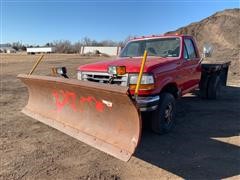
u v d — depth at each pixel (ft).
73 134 16.49
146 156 16.03
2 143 17.88
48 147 17.28
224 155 16.10
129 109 13.29
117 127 14.38
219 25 191.31
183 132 20.02
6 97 32.78
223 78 35.29
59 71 21.24
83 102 16.33
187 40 23.09
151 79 17.34
